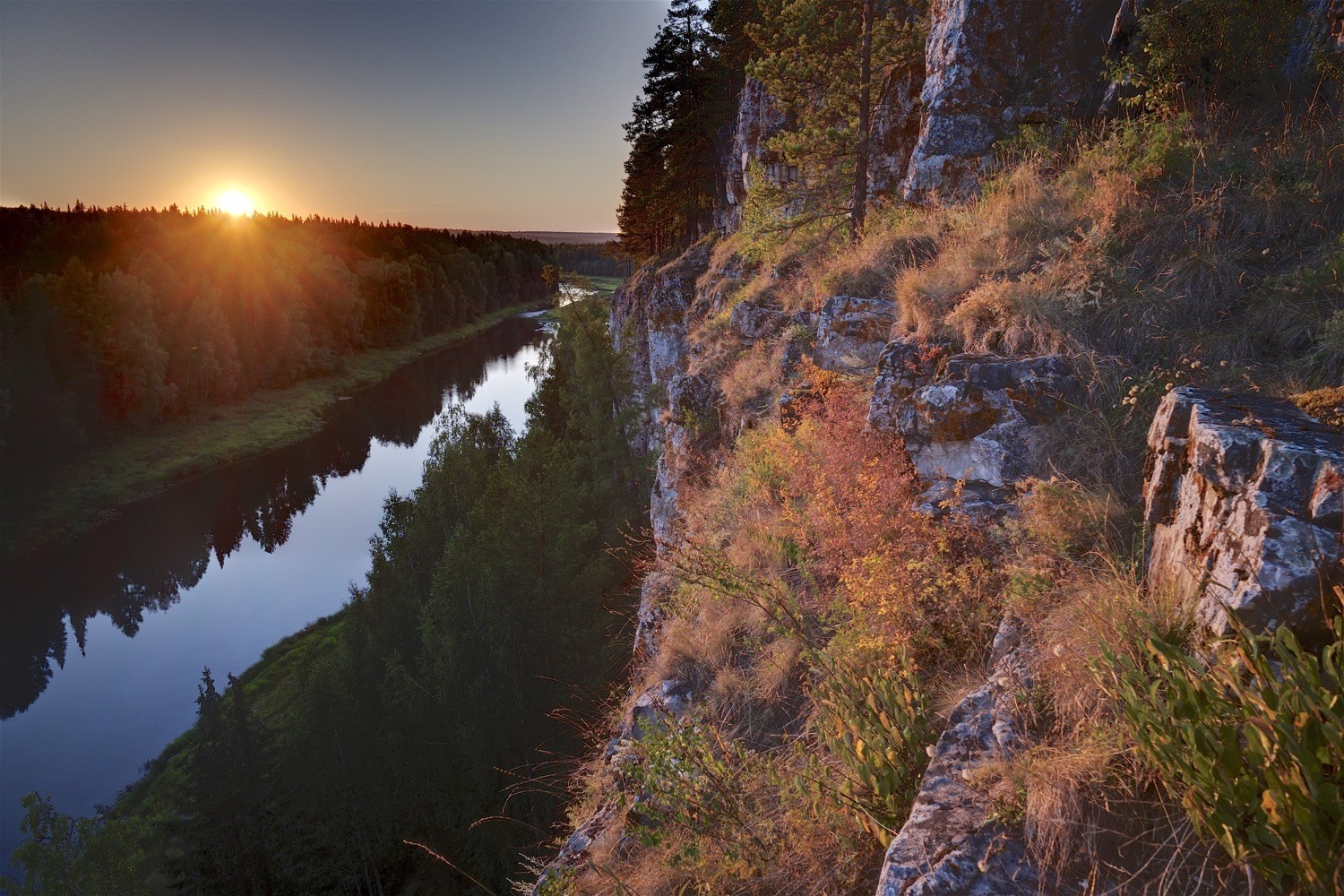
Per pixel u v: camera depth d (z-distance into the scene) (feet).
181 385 274.77
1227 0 23.21
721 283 71.92
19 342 218.79
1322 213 17.70
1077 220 21.83
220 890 96.63
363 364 390.83
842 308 28.07
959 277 22.24
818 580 19.04
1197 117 23.45
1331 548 7.35
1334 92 20.75
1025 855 7.91
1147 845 7.23
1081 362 16.78
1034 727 9.58
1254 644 6.66
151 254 364.99
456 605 98.99
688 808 14.14
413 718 104.27
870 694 12.41
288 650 146.20
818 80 51.03
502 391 347.15
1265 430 8.91
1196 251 17.99
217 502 214.48
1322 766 6.02
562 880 16.57
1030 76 32.68
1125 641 8.68
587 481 127.34
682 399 47.73
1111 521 13.00
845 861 11.05
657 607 26.81
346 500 221.05
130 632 153.69
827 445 21.84
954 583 14.52
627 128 167.12
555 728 87.20
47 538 186.29
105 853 96.27
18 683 138.31
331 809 102.47
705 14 147.54
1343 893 5.54
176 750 123.34
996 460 16.47
